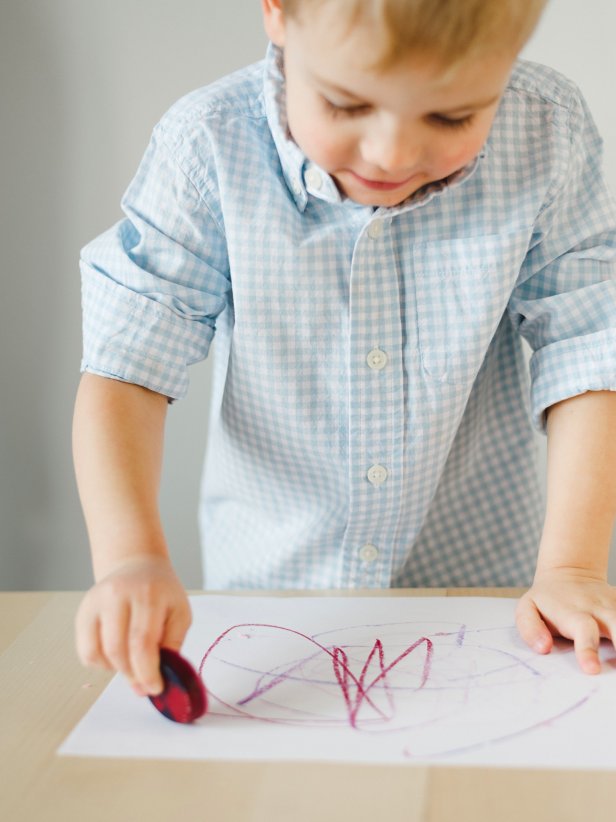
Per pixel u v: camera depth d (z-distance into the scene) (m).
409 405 0.74
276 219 0.71
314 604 0.66
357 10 0.50
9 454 1.17
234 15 1.04
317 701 0.53
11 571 1.20
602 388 0.69
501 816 0.43
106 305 0.71
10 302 1.13
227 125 0.71
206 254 0.72
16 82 1.07
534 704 0.52
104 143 1.08
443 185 0.67
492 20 0.50
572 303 0.72
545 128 0.72
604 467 0.68
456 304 0.72
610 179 1.07
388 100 0.53
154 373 0.69
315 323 0.73
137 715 0.52
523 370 0.83
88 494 0.63
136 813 0.44
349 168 0.59
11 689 0.56
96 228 1.10
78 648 0.53
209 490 0.88
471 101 0.53
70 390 1.15
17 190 1.10
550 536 0.66
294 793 0.45
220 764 0.47
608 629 0.59
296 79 0.58
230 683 0.55
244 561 0.84
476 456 0.83
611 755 0.47
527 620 0.61
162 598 0.54
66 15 1.05
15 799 0.45
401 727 0.50
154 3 1.04
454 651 0.59
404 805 0.44
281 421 0.76
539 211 0.71
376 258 0.71
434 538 0.84
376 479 0.75
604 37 1.03
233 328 0.76
